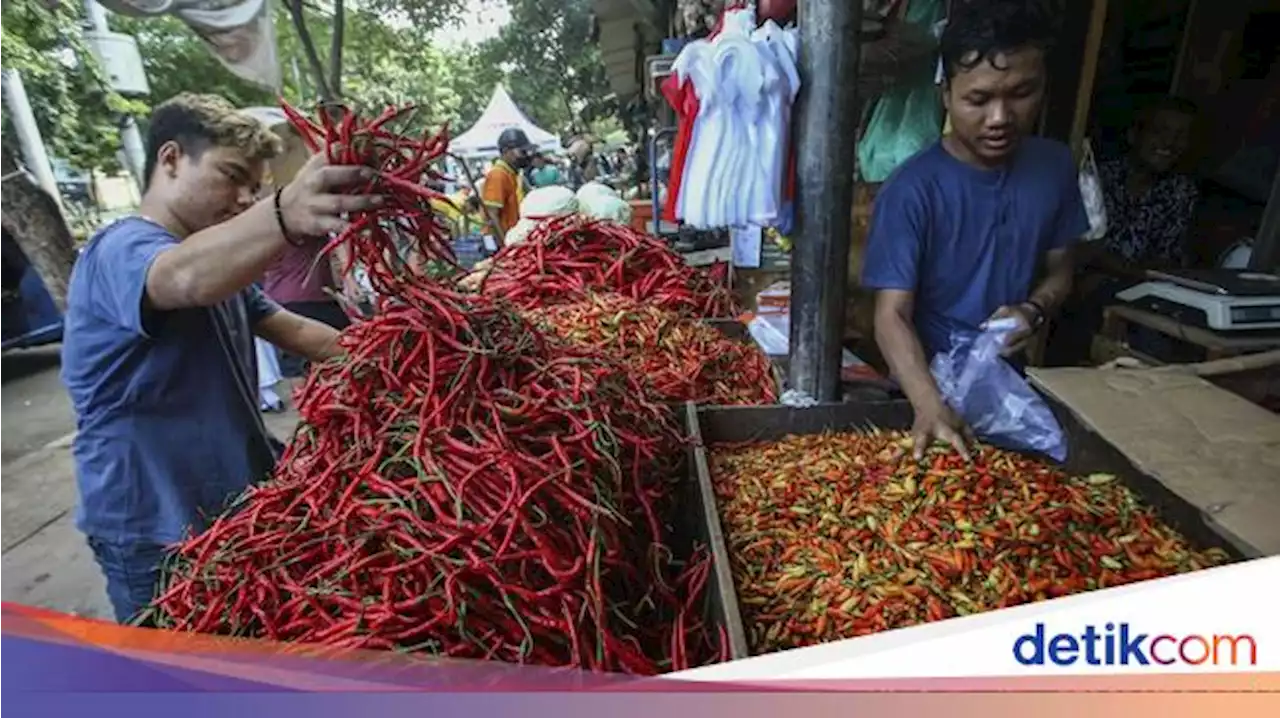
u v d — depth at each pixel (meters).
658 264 2.68
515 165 6.93
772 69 1.49
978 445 1.48
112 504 1.72
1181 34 3.16
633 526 1.42
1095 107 3.28
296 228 1.27
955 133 1.53
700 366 2.08
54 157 7.54
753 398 2.05
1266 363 1.59
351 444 1.33
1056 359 2.94
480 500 1.21
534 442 1.34
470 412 1.32
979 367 1.56
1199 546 1.17
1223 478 1.08
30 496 4.29
